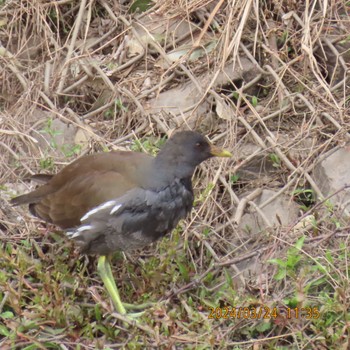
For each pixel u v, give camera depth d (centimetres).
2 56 1316
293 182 1145
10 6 1356
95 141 1202
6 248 1070
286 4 1287
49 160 1174
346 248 1011
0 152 1196
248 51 1264
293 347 946
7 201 1129
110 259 1066
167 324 943
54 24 1370
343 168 1129
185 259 1067
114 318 991
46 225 1086
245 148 1192
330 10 1267
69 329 966
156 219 998
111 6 1366
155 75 1289
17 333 947
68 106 1298
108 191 992
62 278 1020
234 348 938
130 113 1245
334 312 956
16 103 1270
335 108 1185
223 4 1311
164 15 1330
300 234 1055
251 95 1259
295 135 1193
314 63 1217
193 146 1005
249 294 996
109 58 1321
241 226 1112
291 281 996
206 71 1270
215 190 1136
